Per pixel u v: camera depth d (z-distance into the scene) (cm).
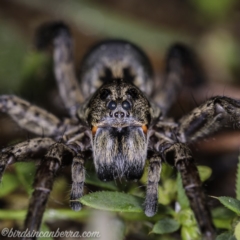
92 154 11
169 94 13
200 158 13
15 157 11
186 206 11
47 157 11
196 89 14
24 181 12
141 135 11
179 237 11
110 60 13
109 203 10
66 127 12
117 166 11
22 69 14
